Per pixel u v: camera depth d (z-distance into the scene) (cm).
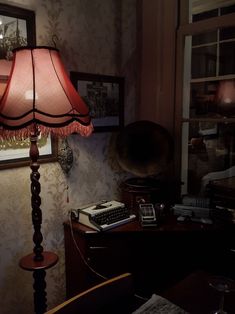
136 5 215
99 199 202
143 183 192
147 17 216
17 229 157
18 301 162
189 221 173
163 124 221
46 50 120
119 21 203
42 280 140
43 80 116
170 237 168
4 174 149
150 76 221
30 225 163
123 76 212
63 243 181
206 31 196
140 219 171
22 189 157
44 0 158
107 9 194
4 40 141
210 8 194
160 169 186
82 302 90
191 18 205
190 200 180
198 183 213
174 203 200
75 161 183
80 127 132
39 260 138
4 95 116
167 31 210
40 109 112
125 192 192
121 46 207
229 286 96
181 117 213
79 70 181
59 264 181
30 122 110
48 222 173
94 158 195
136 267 170
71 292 179
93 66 189
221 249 172
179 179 218
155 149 190
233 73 188
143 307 98
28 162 156
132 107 222
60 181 176
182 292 109
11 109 111
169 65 212
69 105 118
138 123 193
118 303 98
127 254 167
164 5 209
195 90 207
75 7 174
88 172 193
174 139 217
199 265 177
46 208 171
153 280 174
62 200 178
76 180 185
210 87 200
